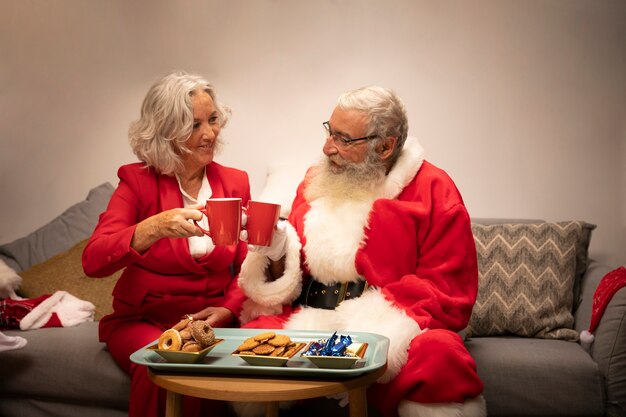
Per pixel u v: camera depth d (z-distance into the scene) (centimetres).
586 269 265
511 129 302
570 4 296
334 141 209
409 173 212
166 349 152
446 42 304
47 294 273
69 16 335
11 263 300
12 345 227
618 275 234
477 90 303
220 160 325
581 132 299
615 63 295
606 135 297
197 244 217
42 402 238
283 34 317
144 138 212
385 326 186
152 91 214
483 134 304
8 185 344
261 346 153
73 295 273
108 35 333
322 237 208
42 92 340
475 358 220
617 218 298
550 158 301
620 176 297
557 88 299
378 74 310
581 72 297
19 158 343
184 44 326
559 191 301
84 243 290
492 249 259
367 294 200
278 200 273
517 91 301
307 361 157
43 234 307
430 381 175
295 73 317
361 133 205
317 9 313
